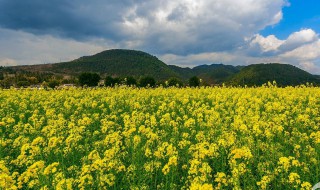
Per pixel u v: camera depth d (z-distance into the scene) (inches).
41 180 387.9
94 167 405.4
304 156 460.4
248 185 381.7
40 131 686.5
